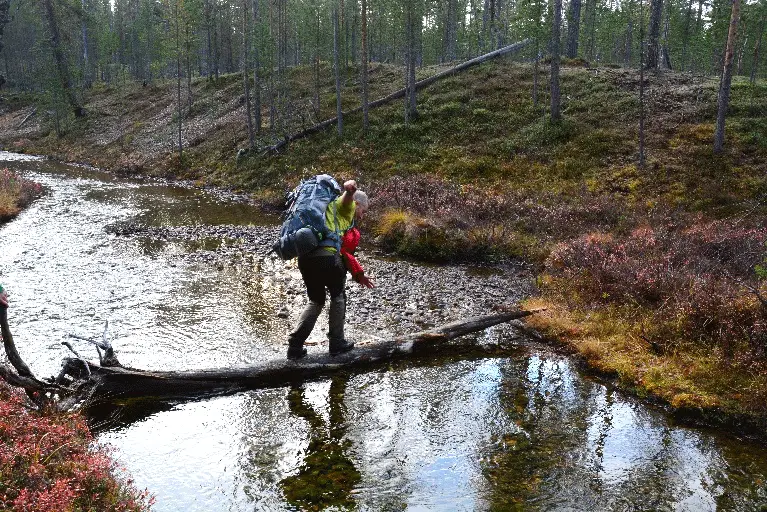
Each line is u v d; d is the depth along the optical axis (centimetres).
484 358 762
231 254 1378
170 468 492
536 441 550
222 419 582
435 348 794
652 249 1130
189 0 4047
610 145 2328
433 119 2967
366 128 2973
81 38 6900
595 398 646
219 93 4459
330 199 655
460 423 583
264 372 660
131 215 1945
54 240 1495
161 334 816
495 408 617
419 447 535
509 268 1350
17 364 537
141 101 4953
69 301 971
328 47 4231
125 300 984
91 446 486
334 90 3803
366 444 539
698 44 3959
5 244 1430
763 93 2564
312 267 653
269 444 536
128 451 517
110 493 389
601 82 3016
